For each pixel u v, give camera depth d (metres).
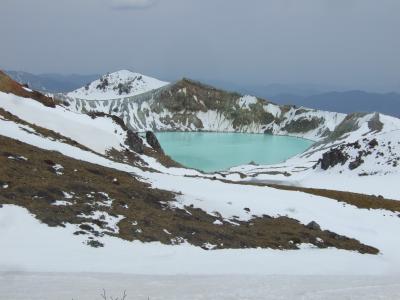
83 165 43.69
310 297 17.64
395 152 120.00
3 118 58.91
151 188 42.62
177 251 28.31
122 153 83.56
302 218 46.47
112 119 101.81
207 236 32.84
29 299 14.95
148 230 30.39
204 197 44.25
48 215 27.30
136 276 21.61
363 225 49.56
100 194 34.06
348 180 114.00
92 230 27.41
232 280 22.42
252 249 32.94
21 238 24.02
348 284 22.95
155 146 116.31
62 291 16.58
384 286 22.06
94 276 20.42
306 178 126.38
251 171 157.25
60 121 78.06
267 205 47.69
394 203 60.50
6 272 19.45
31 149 42.47
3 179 29.88
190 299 16.52
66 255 23.31
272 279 23.75
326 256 35.25
